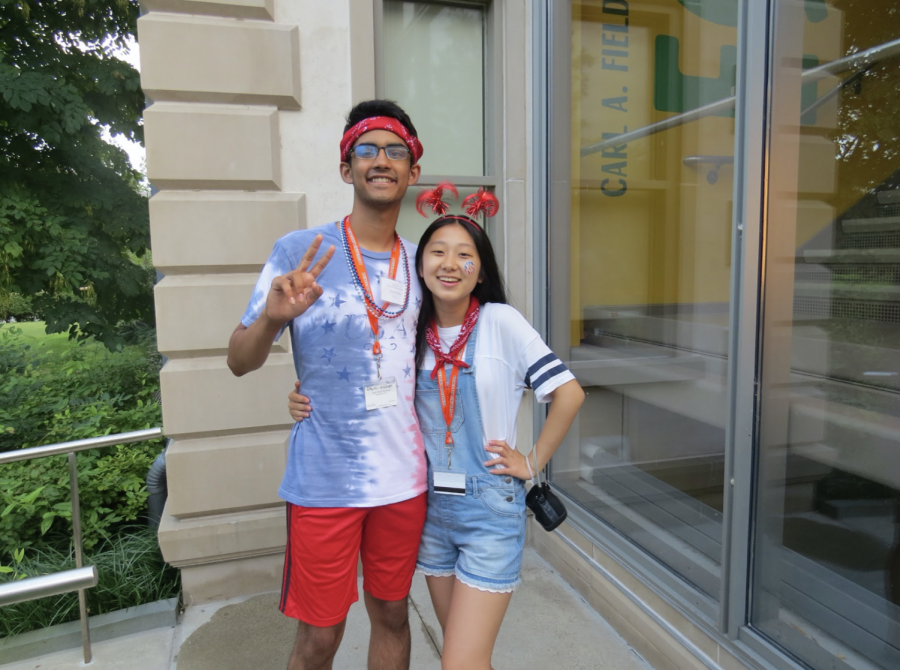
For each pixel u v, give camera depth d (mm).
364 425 1466
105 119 7695
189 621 2551
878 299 1615
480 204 1577
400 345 1505
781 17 1645
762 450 1753
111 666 2244
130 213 7680
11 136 7113
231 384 2660
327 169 2717
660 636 2117
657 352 2379
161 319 2586
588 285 2850
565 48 2836
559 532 2873
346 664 2230
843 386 1682
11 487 3158
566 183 2910
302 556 1494
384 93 2904
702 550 2070
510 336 1463
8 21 7195
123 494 3527
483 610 1402
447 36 3012
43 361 7395
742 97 1686
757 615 1801
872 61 1704
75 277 6871
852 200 1710
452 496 1479
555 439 1467
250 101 2596
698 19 2111
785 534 1773
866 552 1604
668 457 2289
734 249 1731
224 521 2686
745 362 1715
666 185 2324
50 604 2605
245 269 2652
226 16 2559
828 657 1625
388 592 1608
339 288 1479
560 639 2334
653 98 2361
